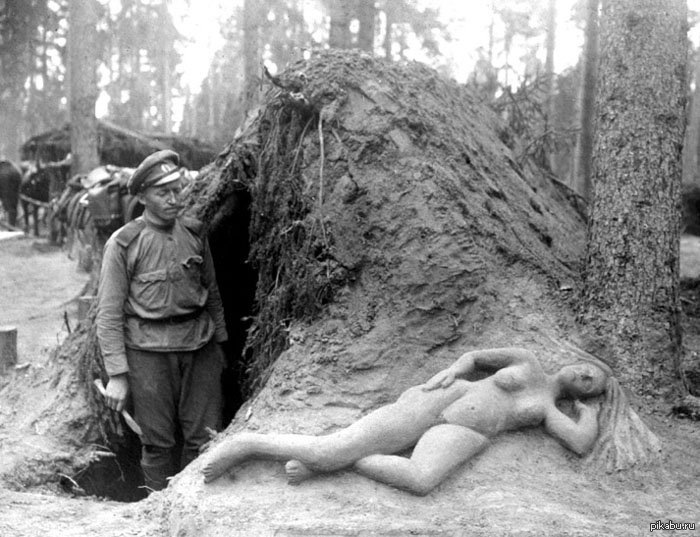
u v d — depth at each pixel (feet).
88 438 22.08
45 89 78.33
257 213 21.18
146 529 14.51
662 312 17.74
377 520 13.20
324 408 16.40
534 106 36.99
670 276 17.97
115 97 86.28
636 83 18.13
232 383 23.65
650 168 18.02
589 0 42.01
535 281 18.62
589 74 42.45
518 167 25.57
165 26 60.85
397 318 17.37
